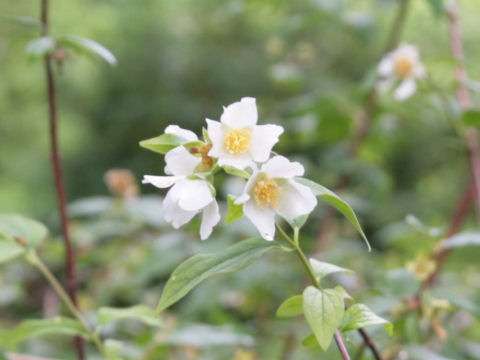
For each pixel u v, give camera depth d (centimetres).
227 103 293
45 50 72
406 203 237
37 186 288
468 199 88
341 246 111
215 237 98
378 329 69
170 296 56
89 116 305
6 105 300
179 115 290
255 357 90
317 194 56
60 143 292
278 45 137
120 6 292
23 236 67
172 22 299
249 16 281
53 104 75
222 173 117
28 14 289
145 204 103
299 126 119
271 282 99
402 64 91
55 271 133
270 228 57
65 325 66
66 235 75
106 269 112
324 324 55
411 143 234
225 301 105
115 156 302
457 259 141
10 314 129
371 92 109
